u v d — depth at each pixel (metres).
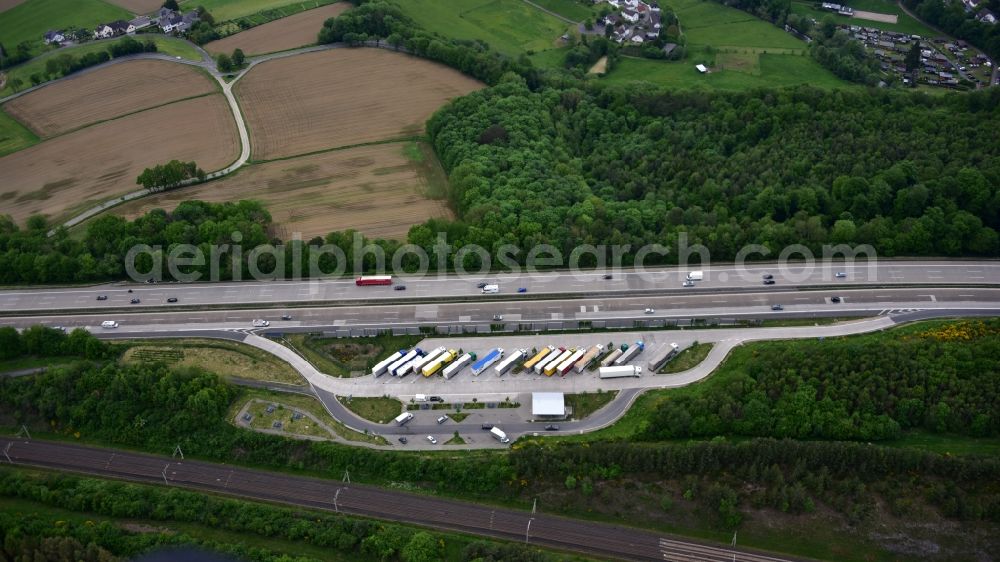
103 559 199.62
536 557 199.88
